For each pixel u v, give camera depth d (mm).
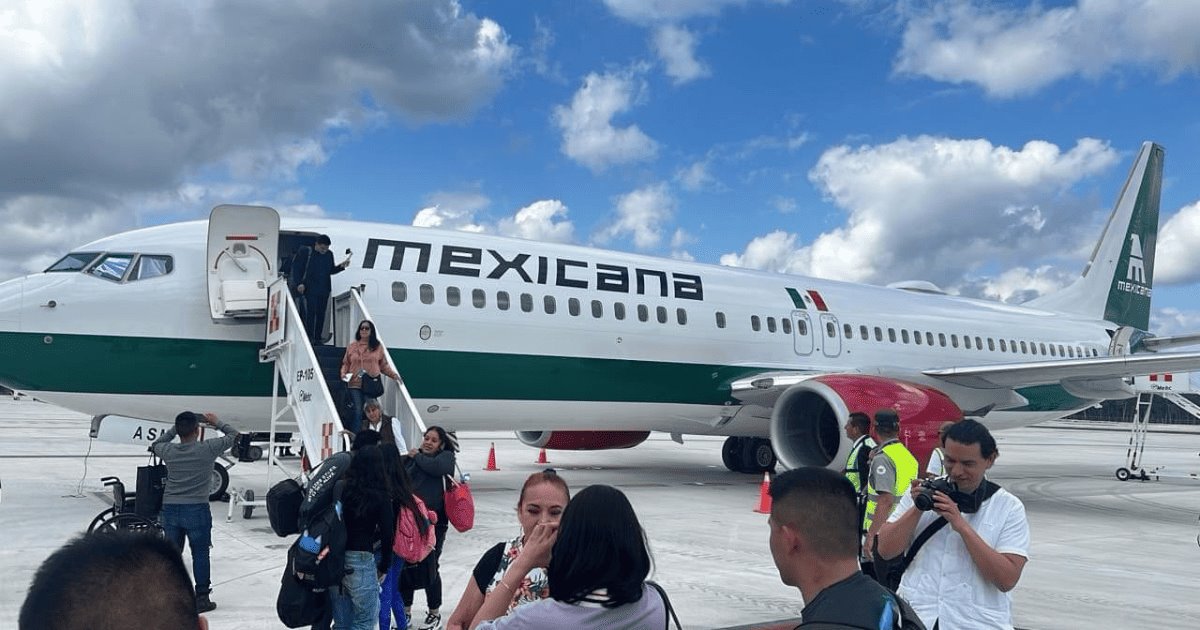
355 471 4973
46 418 40469
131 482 14680
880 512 5559
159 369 11375
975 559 3668
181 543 6719
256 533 9969
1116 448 37812
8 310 10805
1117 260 25266
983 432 3791
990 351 20188
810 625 2506
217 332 11617
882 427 6082
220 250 11281
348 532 4918
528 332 13555
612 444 18688
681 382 15336
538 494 3604
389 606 5812
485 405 13414
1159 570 9531
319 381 9422
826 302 17750
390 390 10617
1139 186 25688
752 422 16984
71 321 11031
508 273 13680
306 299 11398
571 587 2695
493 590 3084
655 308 15094
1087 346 22562
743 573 8445
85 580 1394
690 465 21641
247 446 12758
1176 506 16281
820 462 14695
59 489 13727
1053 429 63562
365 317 11070
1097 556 10344
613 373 14484
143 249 11711
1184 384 22281
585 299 14320
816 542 2664
